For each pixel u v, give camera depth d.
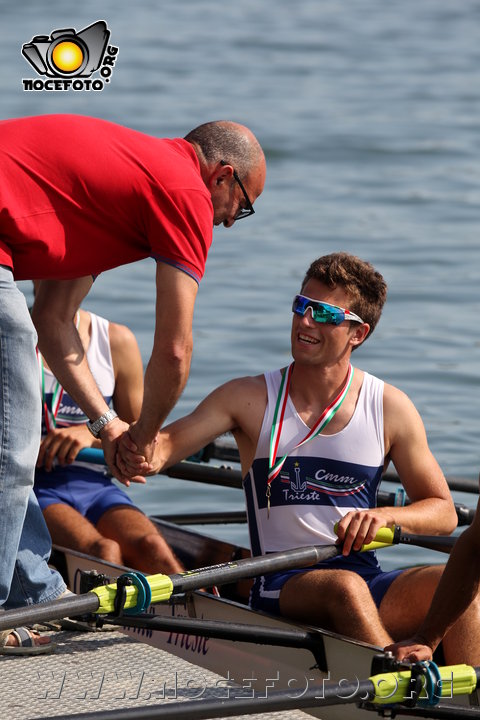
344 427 17.11
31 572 15.66
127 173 14.61
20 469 14.34
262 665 16.22
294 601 16.31
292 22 113.81
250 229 52.62
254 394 17.31
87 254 14.99
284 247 49.53
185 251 14.99
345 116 76.38
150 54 94.88
